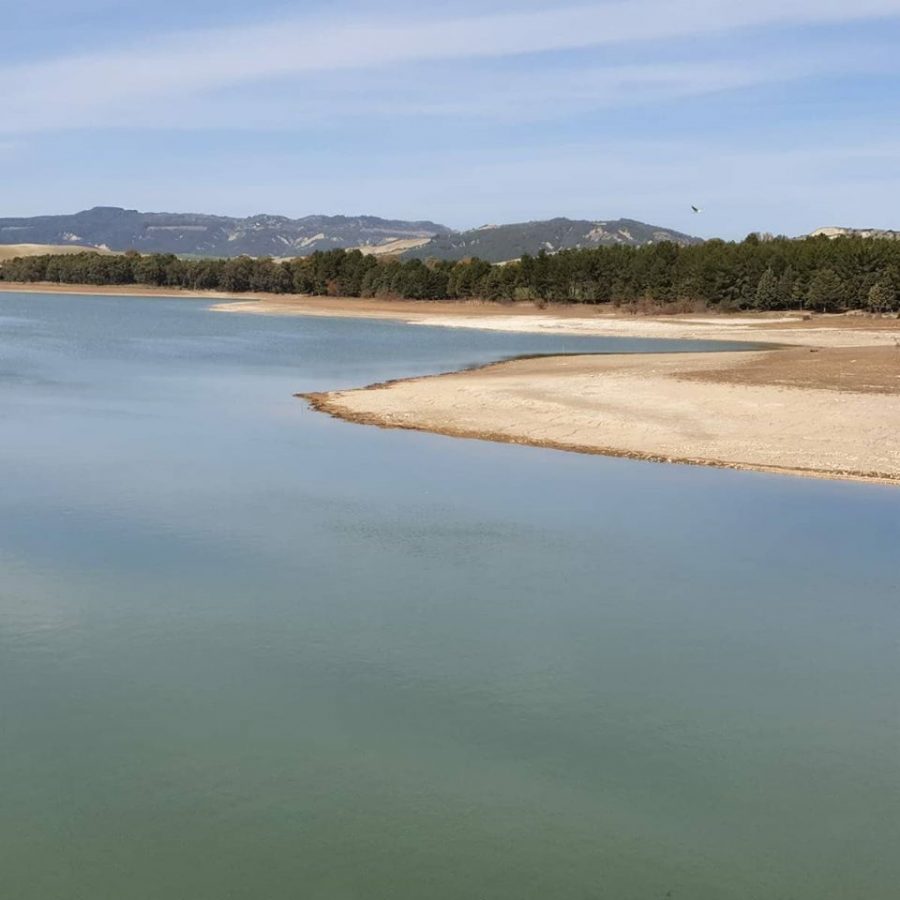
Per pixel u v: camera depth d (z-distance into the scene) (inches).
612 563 833.5
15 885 421.4
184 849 446.9
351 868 435.5
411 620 701.9
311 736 540.4
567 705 581.6
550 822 469.7
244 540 877.2
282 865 437.1
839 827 471.2
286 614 708.0
